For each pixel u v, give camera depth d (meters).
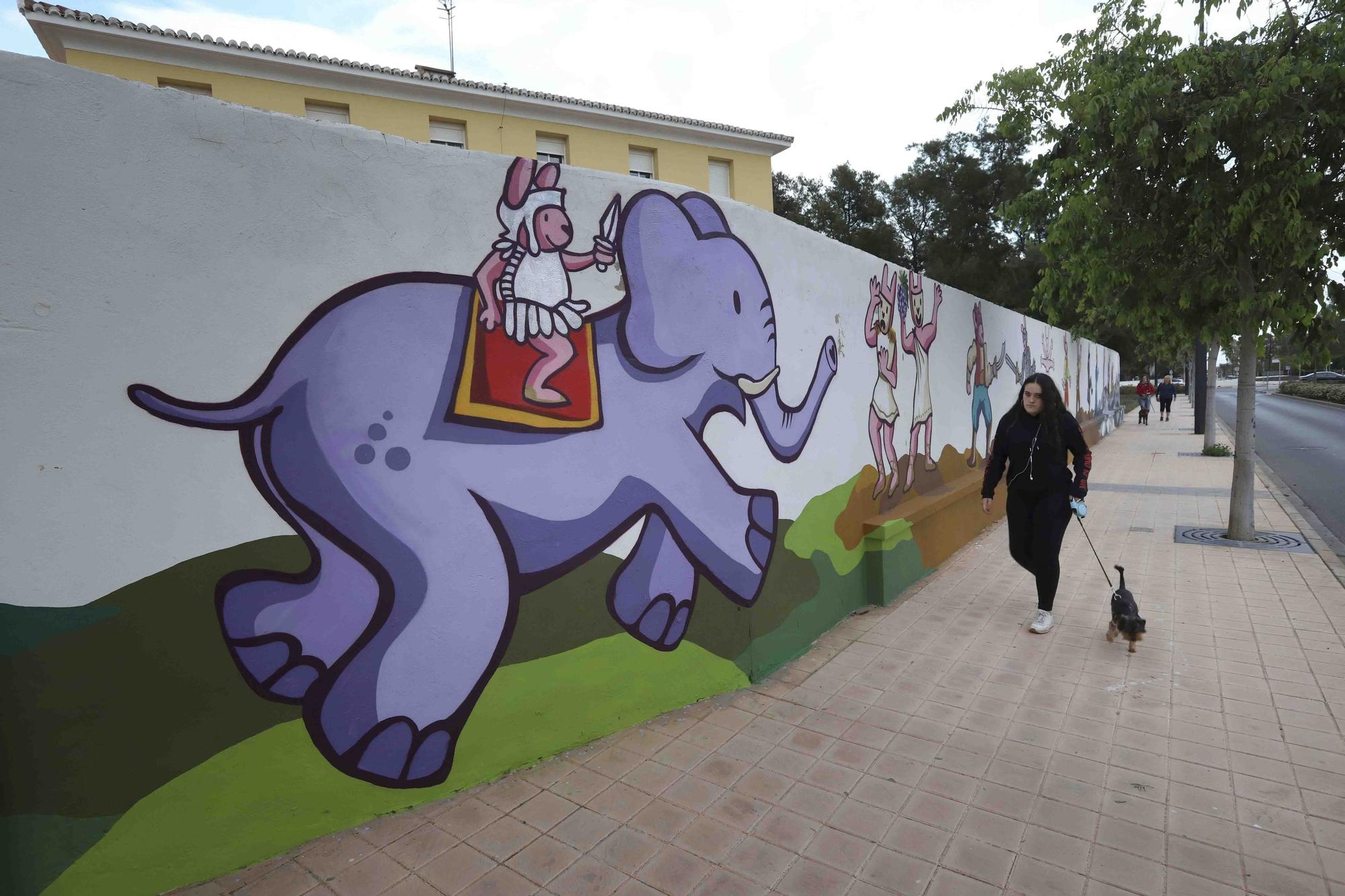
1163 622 5.13
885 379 5.99
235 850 2.51
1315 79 6.10
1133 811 2.95
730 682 4.15
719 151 20.97
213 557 2.41
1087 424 17.27
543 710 3.32
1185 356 30.14
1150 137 6.36
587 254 3.41
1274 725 3.61
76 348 2.14
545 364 3.26
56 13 12.97
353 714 2.75
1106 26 7.23
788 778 3.22
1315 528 8.26
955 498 6.94
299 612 2.60
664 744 3.51
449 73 18.73
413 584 2.87
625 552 3.61
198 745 2.41
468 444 3.02
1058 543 4.95
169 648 2.34
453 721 3.02
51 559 2.12
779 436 4.57
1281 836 2.77
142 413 2.26
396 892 2.47
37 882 2.14
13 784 2.09
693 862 2.66
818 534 4.96
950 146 30.72
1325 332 7.24
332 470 2.66
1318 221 6.74
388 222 2.78
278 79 15.35
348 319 2.68
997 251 29.39
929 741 3.53
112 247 2.20
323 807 2.71
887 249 31.02
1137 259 7.56
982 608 5.55
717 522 4.09
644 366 3.67
